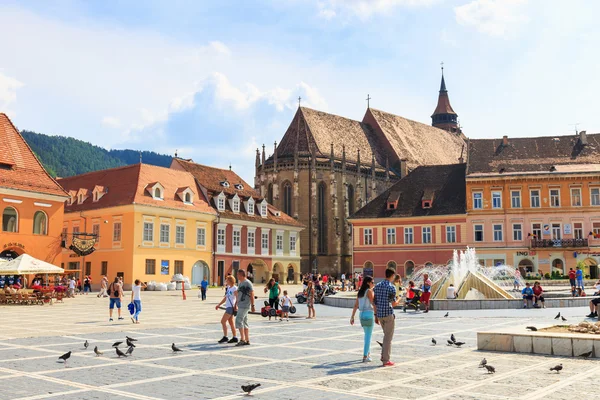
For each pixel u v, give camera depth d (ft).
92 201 263.08
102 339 75.56
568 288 213.87
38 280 190.49
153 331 85.66
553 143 295.89
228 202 296.30
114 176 270.87
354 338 76.59
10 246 194.90
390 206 306.14
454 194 298.76
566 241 268.82
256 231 305.12
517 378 48.39
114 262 248.11
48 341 73.41
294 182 375.66
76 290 219.20
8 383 46.50
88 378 48.62
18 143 211.61
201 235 275.39
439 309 129.08
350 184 394.73
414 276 255.70
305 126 396.16
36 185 204.03
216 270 280.72
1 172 197.67
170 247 258.57
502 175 281.13
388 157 436.35
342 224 385.09
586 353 58.59
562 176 273.95
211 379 48.19
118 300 105.50
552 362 56.34
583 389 44.06
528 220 277.03
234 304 71.77
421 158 455.63
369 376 49.37
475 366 54.13
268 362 56.65
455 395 42.09
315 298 161.17
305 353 62.64
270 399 41.04
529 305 128.88
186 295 210.18
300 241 372.58
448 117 557.74
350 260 384.06
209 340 74.43
